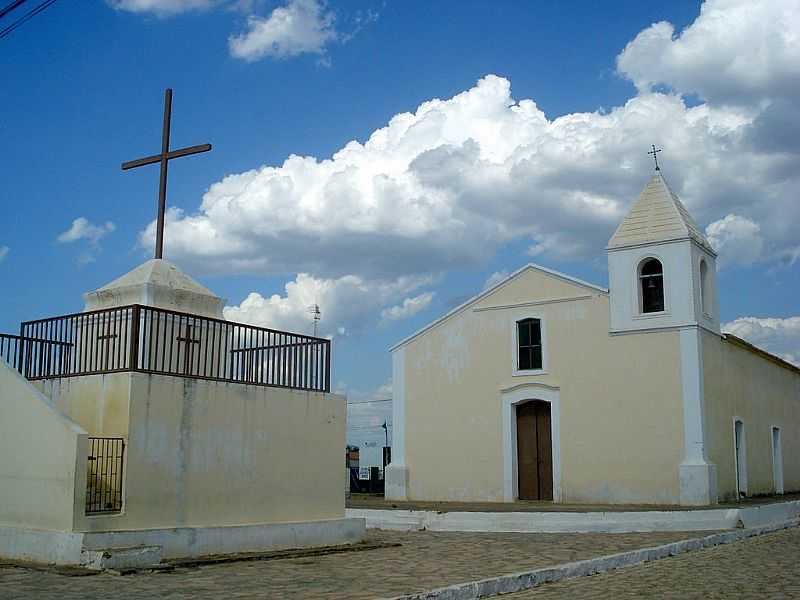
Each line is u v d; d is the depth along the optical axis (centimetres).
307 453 1548
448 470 2689
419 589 1023
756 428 2783
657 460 2359
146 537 1245
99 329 1413
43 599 934
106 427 1281
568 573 1201
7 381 1311
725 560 1379
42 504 1226
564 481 2494
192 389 1355
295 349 1558
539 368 2592
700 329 2383
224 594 986
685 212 2508
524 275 2652
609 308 2491
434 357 2777
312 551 1441
